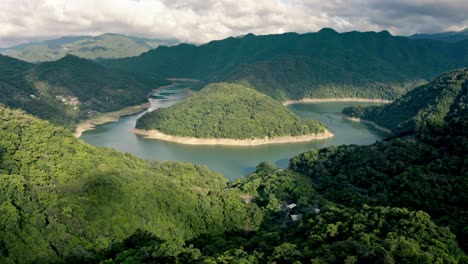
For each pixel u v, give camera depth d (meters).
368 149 177.88
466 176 125.44
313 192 149.38
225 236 119.88
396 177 139.88
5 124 155.50
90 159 144.88
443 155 155.88
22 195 113.81
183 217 121.12
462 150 145.62
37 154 138.00
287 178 160.62
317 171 180.38
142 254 92.88
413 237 80.50
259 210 132.75
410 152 158.75
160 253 90.69
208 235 118.00
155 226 115.19
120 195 117.88
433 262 72.38
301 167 196.38
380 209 96.94
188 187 141.25
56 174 126.56
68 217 108.50
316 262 73.69
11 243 101.94
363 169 157.25
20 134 151.25
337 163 181.38
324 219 101.12
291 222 126.25
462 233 87.88
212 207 128.62
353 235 85.75
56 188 118.19
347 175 163.75
